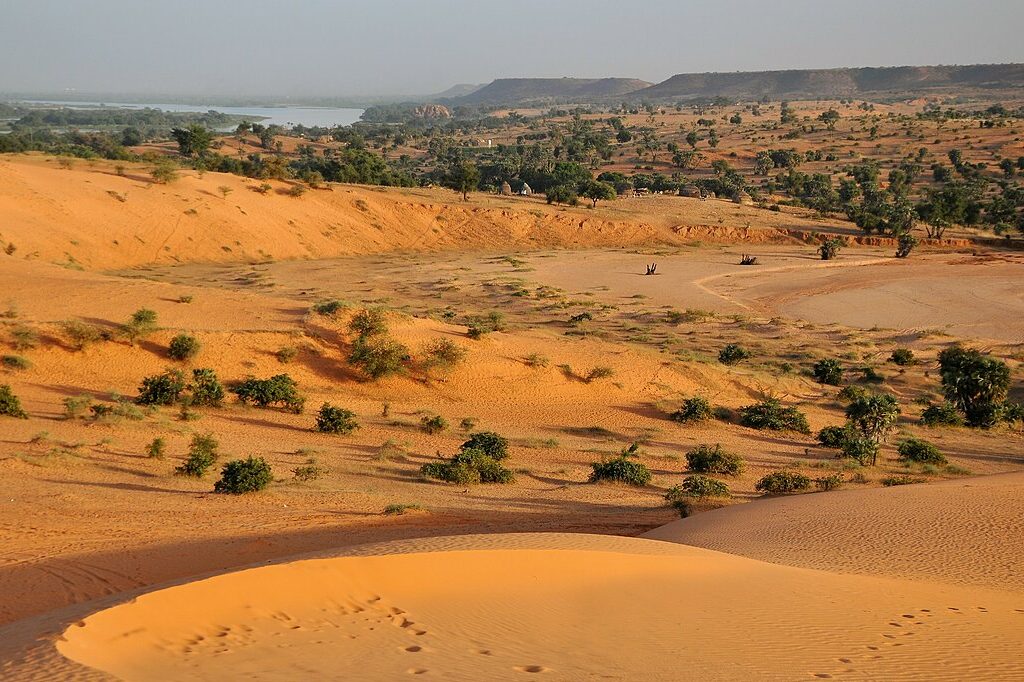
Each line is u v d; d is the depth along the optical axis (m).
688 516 28.66
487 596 14.19
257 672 10.32
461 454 38.00
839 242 135.75
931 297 102.44
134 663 10.30
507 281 105.81
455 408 51.97
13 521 21.55
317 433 43.72
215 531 21.70
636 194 199.50
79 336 49.62
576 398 55.78
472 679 10.72
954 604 17.03
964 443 53.31
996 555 22.12
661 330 84.88
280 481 31.81
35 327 49.72
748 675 11.94
